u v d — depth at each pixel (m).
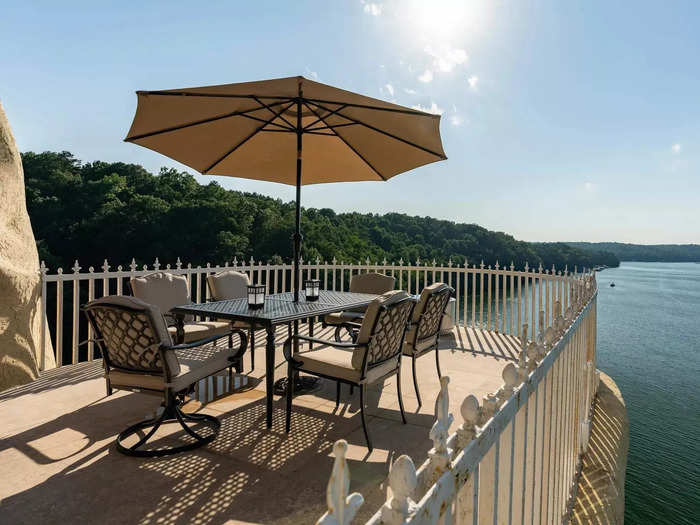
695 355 29.20
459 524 1.24
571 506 3.25
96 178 43.88
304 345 5.98
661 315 51.47
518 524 1.80
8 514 2.15
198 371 3.04
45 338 5.04
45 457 2.76
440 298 4.20
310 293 4.33
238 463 2.74
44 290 5.00
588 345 4.59
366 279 6.06
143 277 4.73
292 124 4.44
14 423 3.29
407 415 3.67
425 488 1.00
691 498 9.46
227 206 35.28
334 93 3.58
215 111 3.88
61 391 4.05
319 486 2.48
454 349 6.12
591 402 5.16
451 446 1.19
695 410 16.94
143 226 34.19
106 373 2.98
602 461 4.11
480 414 1.33
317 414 3.63
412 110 3.89
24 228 5.43
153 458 2.78
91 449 2.88
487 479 1.47
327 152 5.12
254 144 4.90
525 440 1.81
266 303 4.13
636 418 15.62
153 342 2.73
